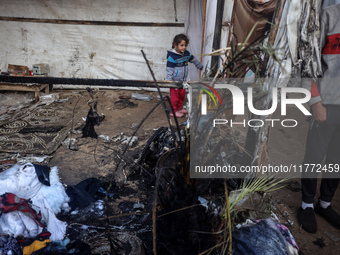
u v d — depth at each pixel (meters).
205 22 5.27
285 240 2.19
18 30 6.43
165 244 1.83
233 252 2.04
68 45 6.58
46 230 2.38
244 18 4.24
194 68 6.29
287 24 2.28
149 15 6.24
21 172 2.80
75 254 2.14
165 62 6.64
